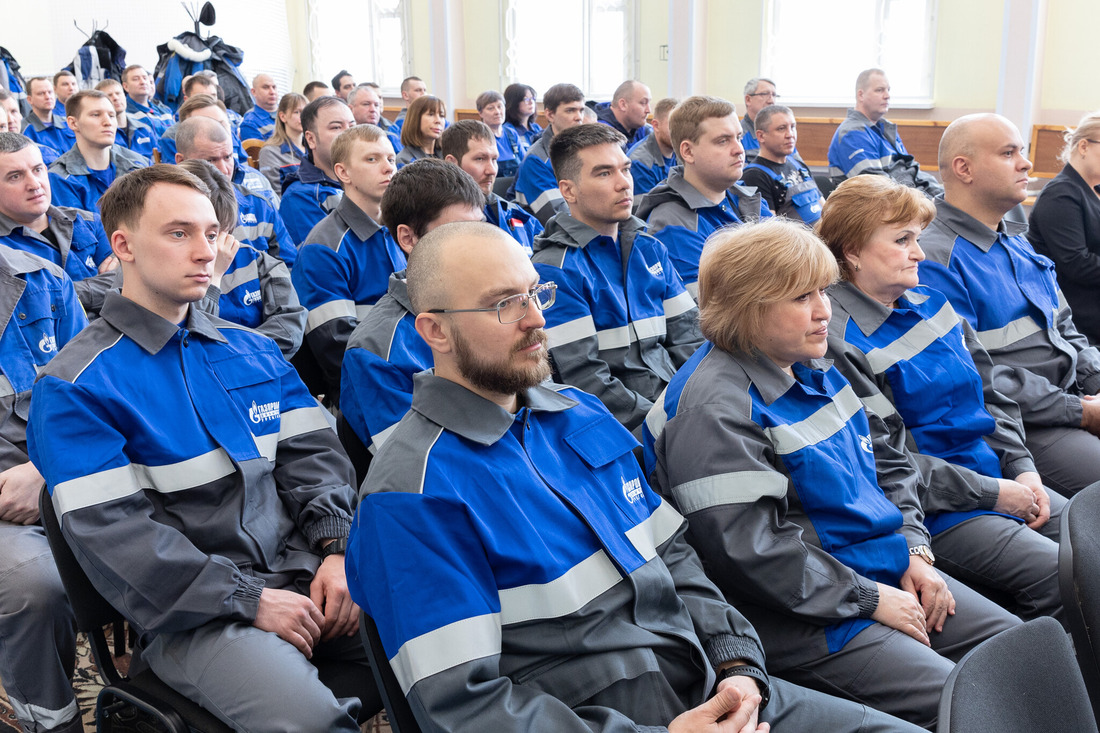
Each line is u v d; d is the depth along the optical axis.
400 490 1.19
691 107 2.89
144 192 1.56
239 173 3.74
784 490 1.50
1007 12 7.35
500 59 10.16
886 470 1.81
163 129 7.28
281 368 1.79
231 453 1.59
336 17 11.40
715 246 1.64
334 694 1.44
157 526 1.46
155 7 10.64
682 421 1.55
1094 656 1.02
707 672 1.29
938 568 1.89
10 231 2.60
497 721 1.11
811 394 1.63
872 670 1.45
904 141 8.18
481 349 1.25
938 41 7.94
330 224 2.68
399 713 1.17
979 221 2.47
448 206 2.00
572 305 2.26
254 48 11.21
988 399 2.21
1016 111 7.46
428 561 1.15
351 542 1.26
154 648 1.45
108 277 2.81
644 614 1.31
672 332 2.47
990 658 0.82
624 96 5.95
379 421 1.90
